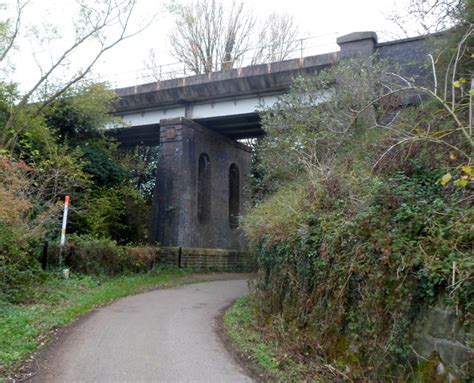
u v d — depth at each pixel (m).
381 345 5.54
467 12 9.49
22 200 11.20
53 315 9.15
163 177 24.84
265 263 9.83
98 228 20.08
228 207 29.25
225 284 18.47
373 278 5.84
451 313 4.75
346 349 6.24
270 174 15.38
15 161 13.74
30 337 7.33
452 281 4.71
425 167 7.23
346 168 9.43
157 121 26.69
